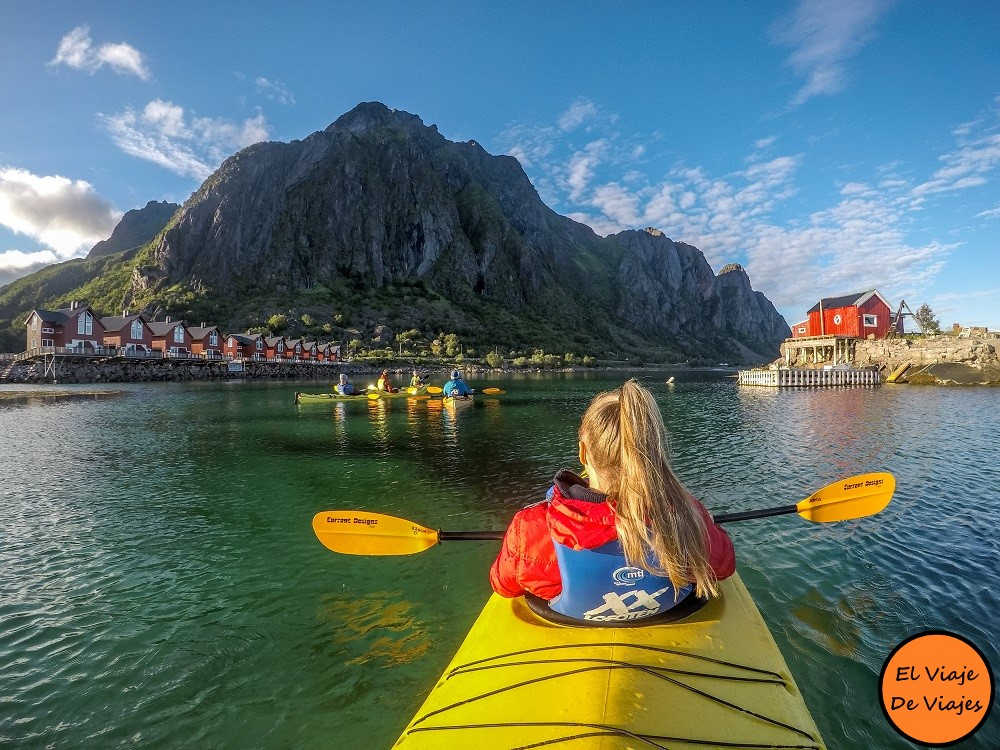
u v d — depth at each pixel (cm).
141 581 639
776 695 238
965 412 2444
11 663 470
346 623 532
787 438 1714
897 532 772
